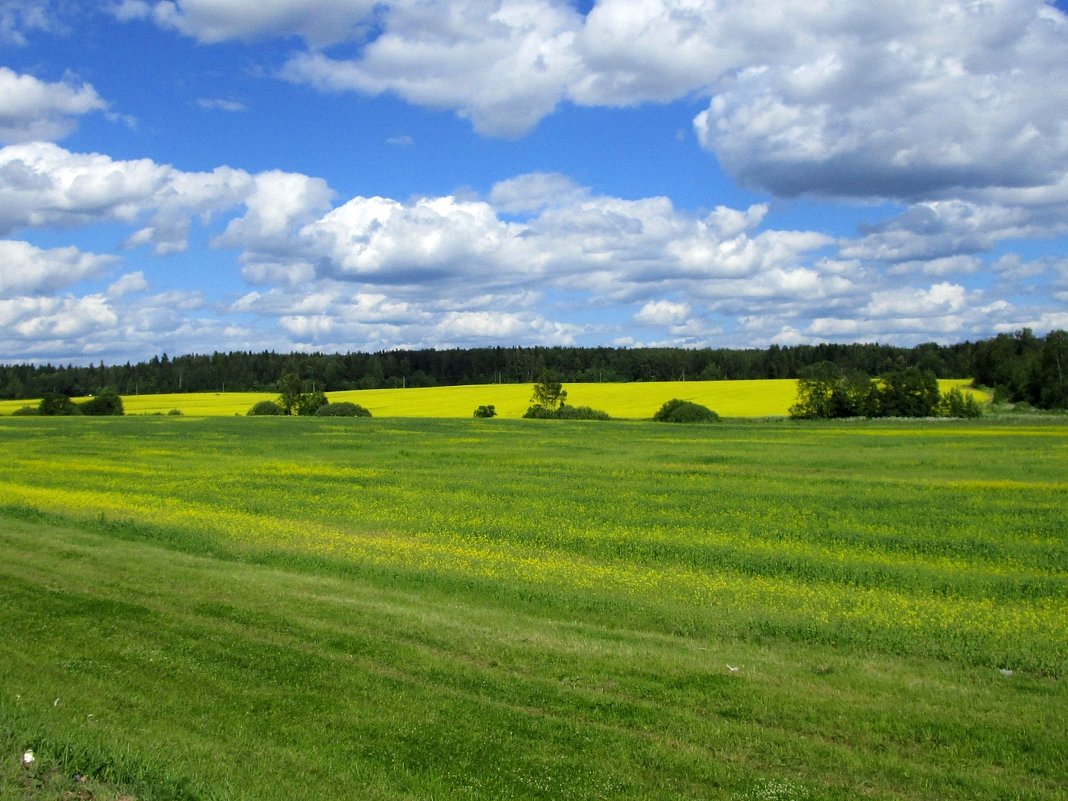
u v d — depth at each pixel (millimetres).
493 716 10078
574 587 18406
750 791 8289
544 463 45094
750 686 11109
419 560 21422
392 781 8477
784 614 15945
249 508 30484
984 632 14555
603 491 34344
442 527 26703
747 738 9461
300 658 12016
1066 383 97062
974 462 43844
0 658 11812
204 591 15898
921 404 89062
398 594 17188
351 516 28828
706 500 31719
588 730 9688
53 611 14297
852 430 66688
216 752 8898
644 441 59062
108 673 11328
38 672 11266
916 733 9586
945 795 8203
